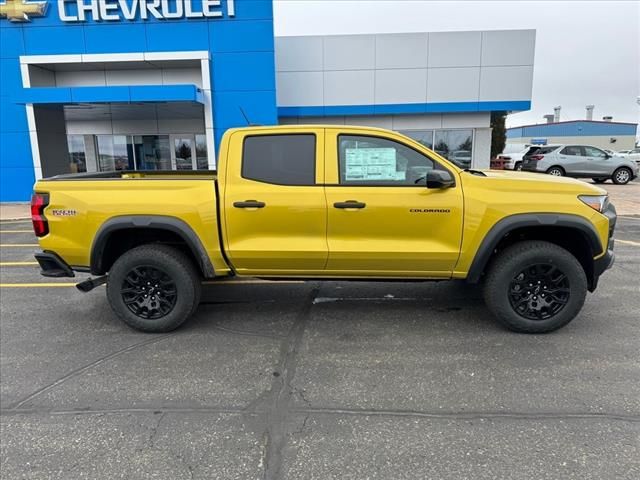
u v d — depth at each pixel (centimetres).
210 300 542
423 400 322
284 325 462
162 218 423
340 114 1636
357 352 399
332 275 440
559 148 2027
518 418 299
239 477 249
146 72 1530
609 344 406
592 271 419
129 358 393
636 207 1305
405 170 420
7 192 1513
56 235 433
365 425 294
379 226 416
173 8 1402
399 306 512
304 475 250
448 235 414
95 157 1875
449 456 264
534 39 1553
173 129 1847
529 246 412
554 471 250
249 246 426
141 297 441
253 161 425
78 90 1330
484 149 1658
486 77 1586
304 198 416
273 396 330
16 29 1421
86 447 276
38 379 358
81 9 1397
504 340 418
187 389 341
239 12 1402
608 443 272
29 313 507
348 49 1591
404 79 1599
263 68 1426
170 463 261
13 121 1473
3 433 290
